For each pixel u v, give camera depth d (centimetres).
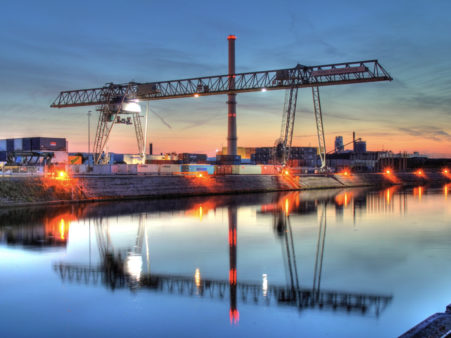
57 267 2658
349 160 17775
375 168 18225
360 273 2606
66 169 7438
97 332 1686
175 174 8975
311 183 10944
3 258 2866
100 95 9125
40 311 1902
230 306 1991
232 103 11988
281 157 10038
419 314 1914
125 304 2000
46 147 8100
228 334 1677
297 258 3005
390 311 1952
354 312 1931
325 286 2328
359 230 4259
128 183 7231
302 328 1748
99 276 2467
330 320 1833
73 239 3556
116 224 4381
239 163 11750
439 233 4109
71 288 2231
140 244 3425
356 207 6391
